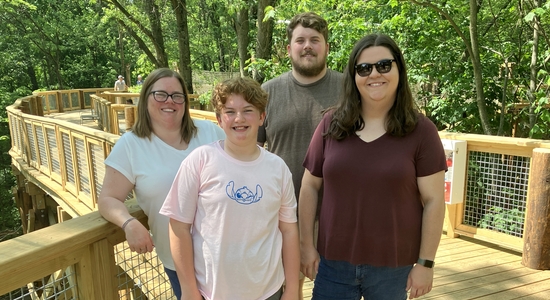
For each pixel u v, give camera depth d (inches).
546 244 134.3
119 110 324.8
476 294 122.0
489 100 234.7
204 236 59.4
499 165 149.0
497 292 123.0
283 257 65.9
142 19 580.7
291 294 65.2
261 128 98.2
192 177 59.9
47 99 683.4
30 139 329.4
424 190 65.4
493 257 146.5
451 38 235.9
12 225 757.3
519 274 133.6
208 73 621.9
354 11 261.3
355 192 65.9
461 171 155.5
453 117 235.8
